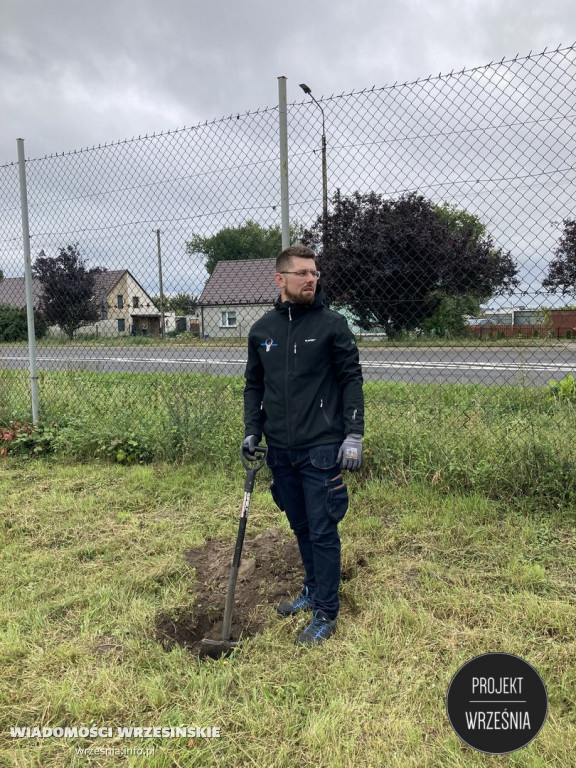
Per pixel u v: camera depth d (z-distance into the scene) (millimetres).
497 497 3805
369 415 5035
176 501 4227
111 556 3371
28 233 5707
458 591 2773
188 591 2947
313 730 1961
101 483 4648
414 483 4012
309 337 2451
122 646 2502
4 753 1939
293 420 2471
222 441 4953
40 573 3197
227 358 6789
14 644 2484
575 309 3711
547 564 3021
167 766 1869
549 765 1803
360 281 4160
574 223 3404
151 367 8641
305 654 2395
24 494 4453
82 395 6652
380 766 1831
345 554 3201
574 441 3928
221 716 2061
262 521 3773
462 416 4898
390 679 2227
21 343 6609
